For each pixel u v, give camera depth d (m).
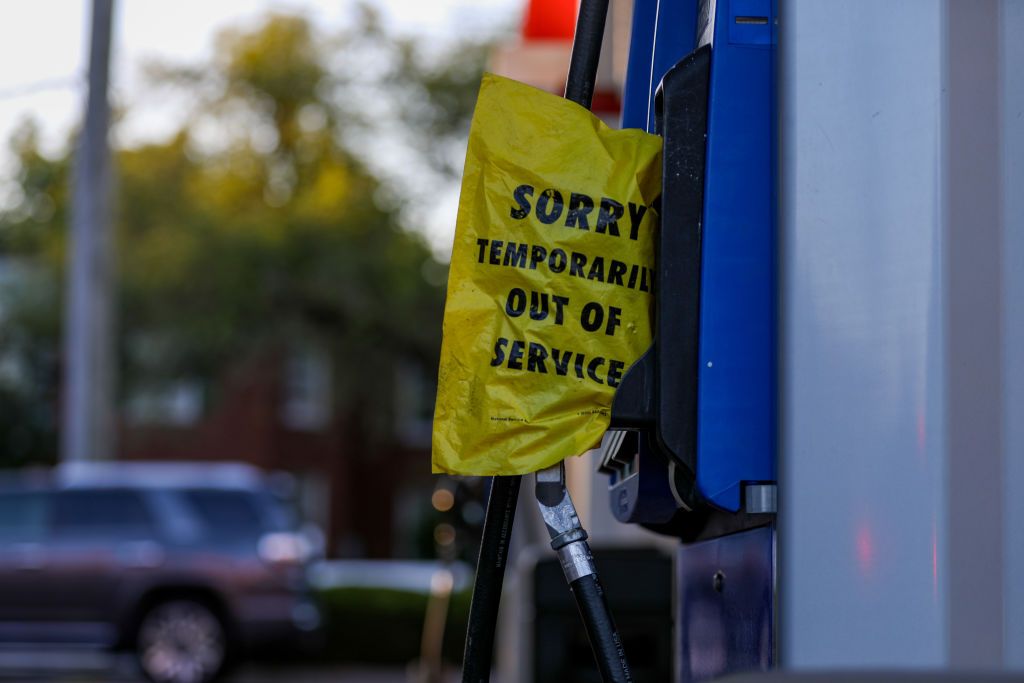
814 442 1.84
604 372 1.99
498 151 2.03
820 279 1.86
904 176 1.86
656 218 2.03
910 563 1.80
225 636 15.15
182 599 15.17
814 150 1.88
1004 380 1.81
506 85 2.05
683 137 2.00
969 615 1.78
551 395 1.98
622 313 2.00
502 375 1.98
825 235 1.87
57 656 18.38
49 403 29.20
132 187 26.22
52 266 26.28
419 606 18.31
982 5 1.88
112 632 15.07
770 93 1.99
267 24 27.19
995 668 1.77
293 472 34.97
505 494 2.08
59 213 25.64
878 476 1.82
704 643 2.48
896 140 1.87
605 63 5.14
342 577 21.59
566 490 2.02
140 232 26.27
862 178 1.87
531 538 6.11
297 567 15.38
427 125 27.36
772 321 1.95
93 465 17.02
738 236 1.96
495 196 2.02
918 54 1.87
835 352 1.85
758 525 2.07
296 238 26.30
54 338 27.55
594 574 1.99
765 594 1.99
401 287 26.83
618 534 5.09
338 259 26.39
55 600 15.08
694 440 1.95
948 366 1.82
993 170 1.85
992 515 1.79
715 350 1.94
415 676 8.14
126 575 15.12
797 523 1.83
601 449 2.81
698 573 2.54
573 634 4.11
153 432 32.91
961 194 1.84
